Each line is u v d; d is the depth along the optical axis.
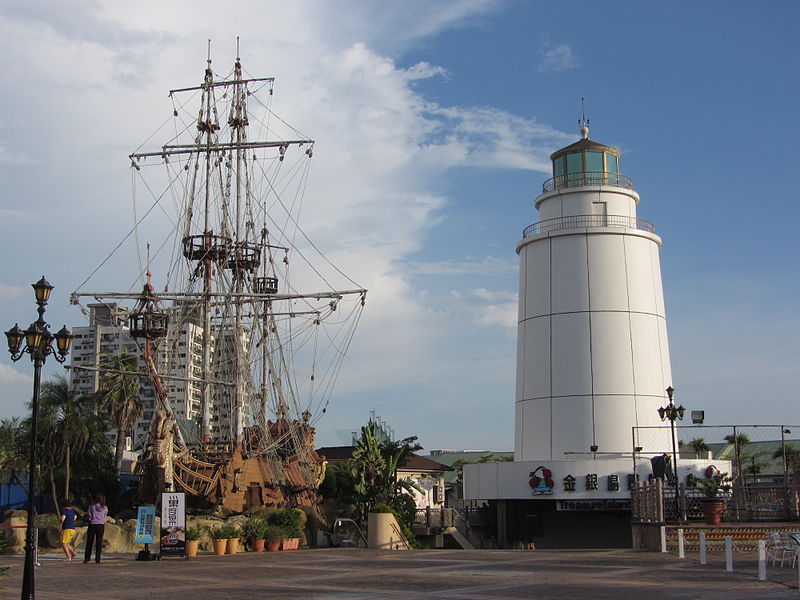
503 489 58.59
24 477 59.66
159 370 63.97
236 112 72.75
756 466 71.50
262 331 70.81
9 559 34.59
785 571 26.03
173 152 70.50
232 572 27.47
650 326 62.94
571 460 58.72
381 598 20.05
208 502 52.00
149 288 42.12
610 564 29.66
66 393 60.91
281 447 63.91
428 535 62.53
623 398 60.53
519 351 66.00
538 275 64.62
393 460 61.91
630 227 63.94
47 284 22.66
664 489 41.84
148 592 21.75
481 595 20.48
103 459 64.19
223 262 68.81
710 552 34.84
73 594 21.31
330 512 62.81
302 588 22.53
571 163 65.81
